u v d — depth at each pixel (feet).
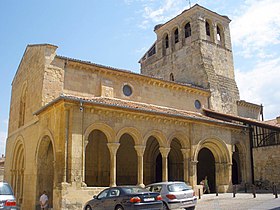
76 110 62.03
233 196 72.54
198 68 112.47
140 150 70.23
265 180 90.33
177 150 94.73
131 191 45.39
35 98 77.10
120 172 87.97
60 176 58.70
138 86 87.15
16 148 88.48
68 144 59.88
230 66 121.39
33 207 68.13
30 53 86.58
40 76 75.00
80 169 59.88
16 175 87.04
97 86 79.41
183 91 98.22
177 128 78.43
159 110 78.07
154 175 92.84
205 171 105.40
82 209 57.88
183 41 123.03
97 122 64.64
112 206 45.39
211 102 105.19
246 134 95.76
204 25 119.65
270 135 91.30
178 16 126.00
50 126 66.33
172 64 124.98
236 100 116.26
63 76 74.84
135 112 69.97
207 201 66.13
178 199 51.01
